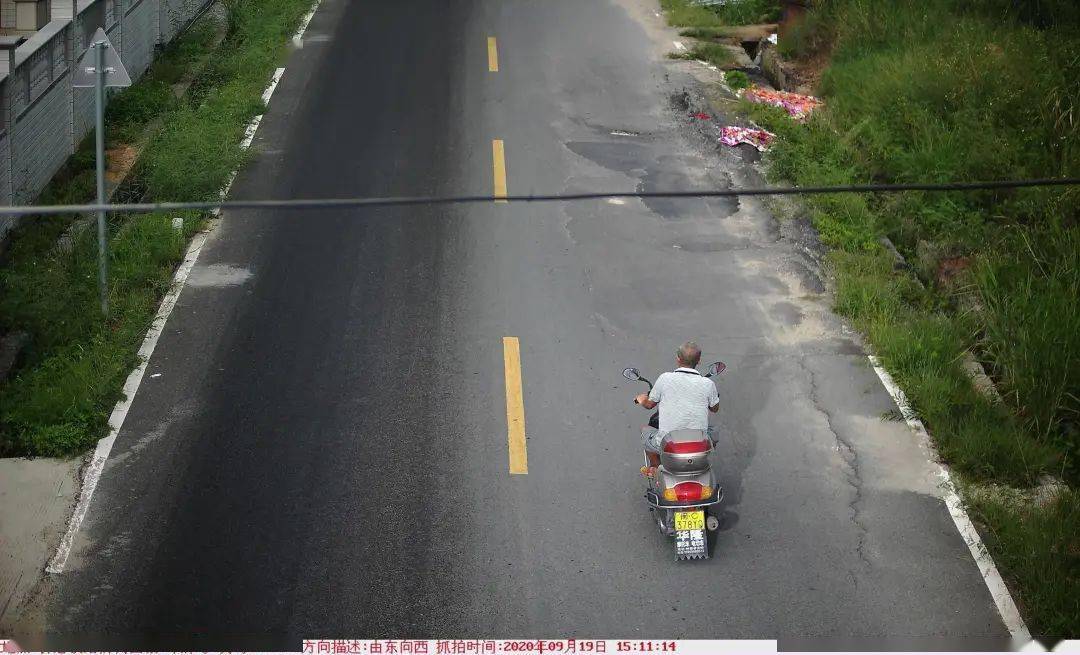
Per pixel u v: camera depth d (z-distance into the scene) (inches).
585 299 530.0
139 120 719.7
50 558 362.9
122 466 407.2
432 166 676.7
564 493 397.1
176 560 362.0
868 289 525.0
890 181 647.1
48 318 480.1
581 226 603.5
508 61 867.4
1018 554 367.2
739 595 351.6
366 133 724.0
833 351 490.0
